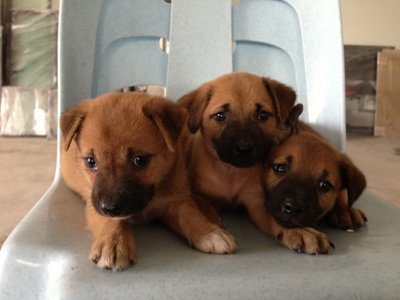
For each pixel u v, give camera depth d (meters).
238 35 0.54
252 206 0.40
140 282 0.27
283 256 0.31
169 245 0.33
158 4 0.53
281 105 0.43
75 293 0.27
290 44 0.54
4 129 1.45
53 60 1.50
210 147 0.42
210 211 0.38
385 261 0.31
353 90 1.60
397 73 1.59
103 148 0.34
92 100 0.39
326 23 0.51
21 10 1.49
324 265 0.30
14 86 1.48
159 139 0.36
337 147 0.50
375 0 1.60
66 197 0.42
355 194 0.38
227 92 0.43
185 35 0.53
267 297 0.27
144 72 0.53
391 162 1.19
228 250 0.31
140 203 0.33
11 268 0.31
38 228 0.34
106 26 0.51
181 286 0.27
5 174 1.01
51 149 1.27
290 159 0.38
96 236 0.32
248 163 0.39
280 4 0.54
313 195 0.36
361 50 1.60
